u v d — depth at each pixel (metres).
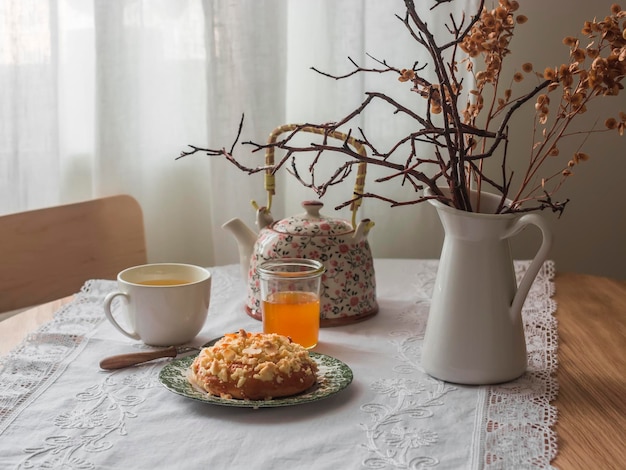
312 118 2.04
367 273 1.30
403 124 1.96
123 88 1.94
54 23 1.89
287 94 2.07
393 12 1.92
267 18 1.90
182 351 1.14
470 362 1.02
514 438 0.88
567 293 1.45
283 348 0.99
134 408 0.96
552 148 1.00
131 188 1.99
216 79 1.92
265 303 1.17
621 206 2.16
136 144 1.98
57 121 1.93
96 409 0.95
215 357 0.98
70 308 1.34
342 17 1.89
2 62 1.87
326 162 1.98
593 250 2.19
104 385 1.03
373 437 0.88
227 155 1.00
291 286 1.16
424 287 1.48
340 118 1.93
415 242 2.07
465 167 1.07
